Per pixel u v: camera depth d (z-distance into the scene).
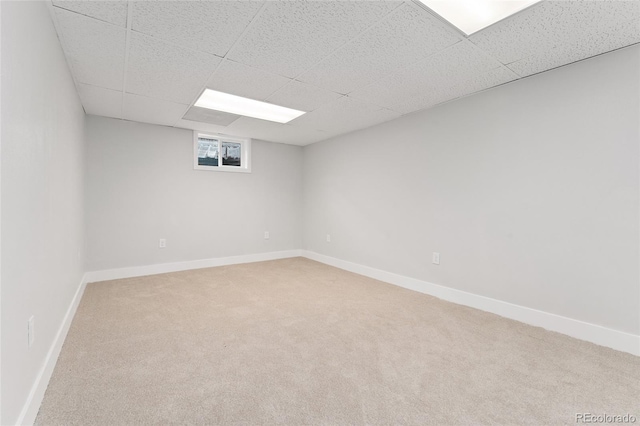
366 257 4.15
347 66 2.33
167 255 4.20
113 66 2.34
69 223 2.40
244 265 4.71
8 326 1.07
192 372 1.74
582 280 2.22
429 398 1.52
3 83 1.03
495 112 2.71
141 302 2.93
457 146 3.02
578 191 2.23
